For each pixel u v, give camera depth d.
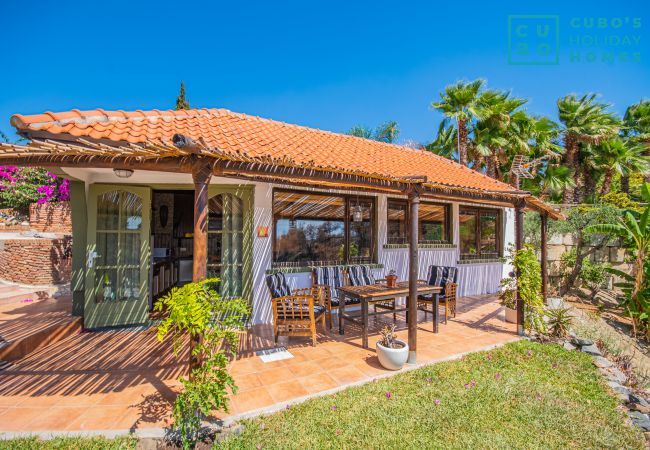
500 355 5.23
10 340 4.77
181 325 3.20
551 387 4.23
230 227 6.94
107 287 6.32
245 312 3.44
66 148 3.02
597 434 3.29
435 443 3.03
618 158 17.28
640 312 9.11
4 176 13.20
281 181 5.55
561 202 19.02
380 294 5.55
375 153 8.30
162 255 9.46
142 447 2.91
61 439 2.89
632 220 9.46
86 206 6.21
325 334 6.11
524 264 6.39
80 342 5.45
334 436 3.07
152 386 3.91
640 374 5.71
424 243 9.42
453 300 7.26
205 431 3.06
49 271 8.84
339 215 7.96
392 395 3.83
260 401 3.61
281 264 7.16
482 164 18.42
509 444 3.07
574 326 7.97
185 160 3.35
